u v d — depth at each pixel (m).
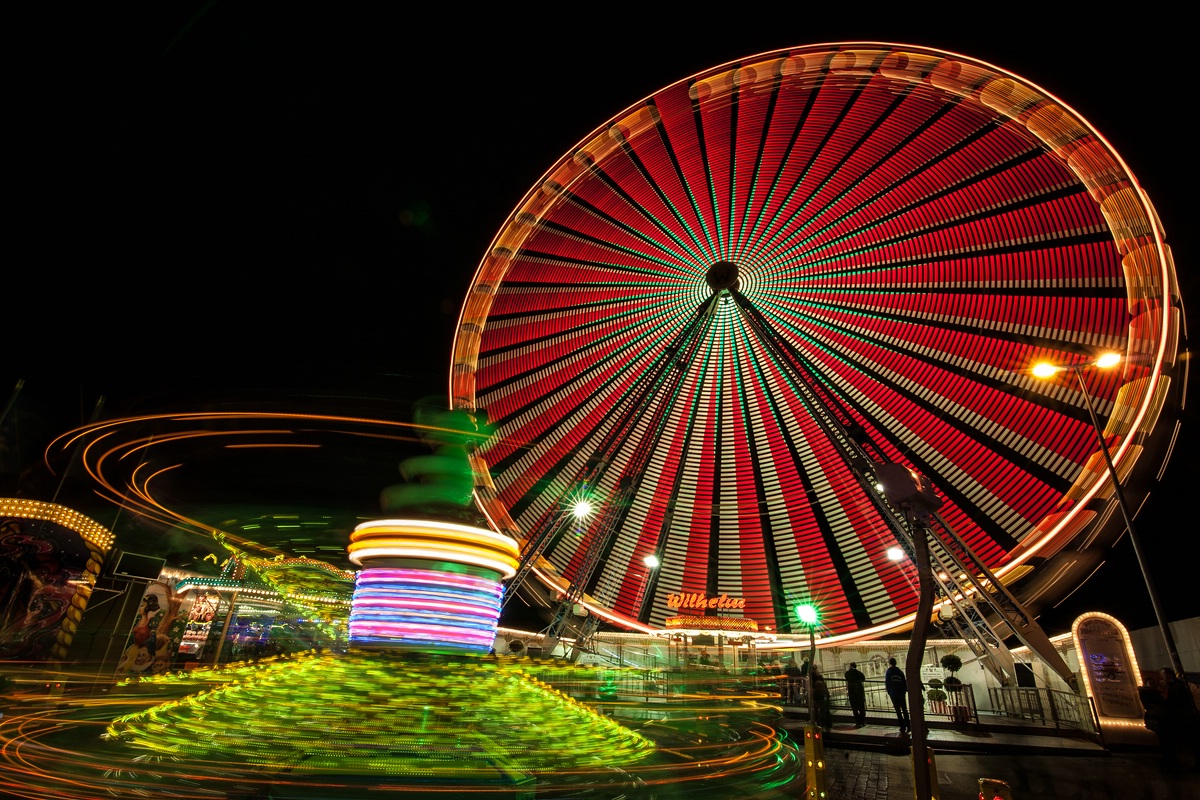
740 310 22.78
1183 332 17.05
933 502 2.96
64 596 12.72
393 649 5.07
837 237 23.92
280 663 6.28
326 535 11.19
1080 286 19.47
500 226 23.33
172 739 4.83
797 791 7.02
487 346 22.80
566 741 5.41
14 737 5.72
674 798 6.02
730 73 22.97
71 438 11.72
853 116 23.55
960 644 20.16
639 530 24.09
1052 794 9.12
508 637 22.62
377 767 4.47
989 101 20.78
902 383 22.03
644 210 25.08
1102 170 18.92
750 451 25.22
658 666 20.47
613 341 24.64
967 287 21.64
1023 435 19.45
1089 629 14.73
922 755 2.45
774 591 22.97
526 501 21.81
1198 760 10.94
